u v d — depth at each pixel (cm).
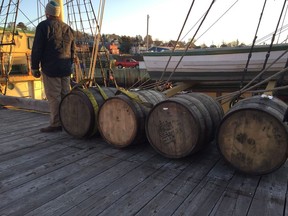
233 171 302
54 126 452
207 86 880
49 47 412
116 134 368
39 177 286
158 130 336
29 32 985
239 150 290
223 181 279
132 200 243
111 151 364
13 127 483
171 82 893
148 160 333
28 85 935
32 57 409
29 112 612
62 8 619
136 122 347
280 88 419
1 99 667
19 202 238
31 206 232
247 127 283
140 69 2303
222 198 247
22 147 378
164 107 328
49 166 314
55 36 411
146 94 391
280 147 269
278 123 266
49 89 436
